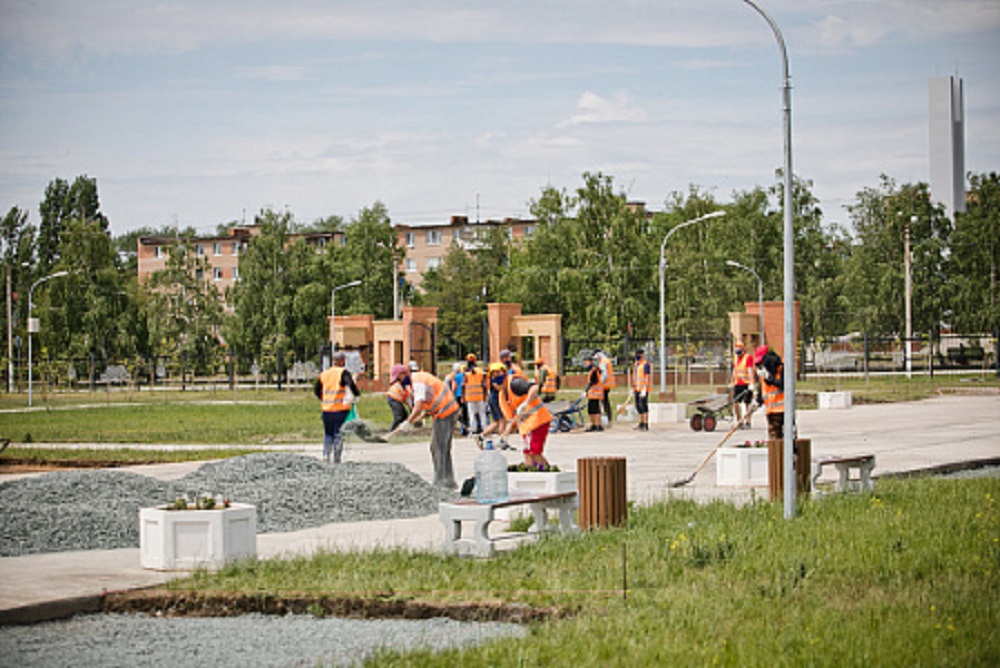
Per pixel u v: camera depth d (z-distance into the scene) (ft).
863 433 101.35
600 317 247.70
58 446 97.71
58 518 47.11
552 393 109.40
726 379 194.18
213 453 88.48
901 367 251.19
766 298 263.49
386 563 39.19
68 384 247.09
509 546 43.75
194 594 35.42
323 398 71.77
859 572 36.32
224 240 407.64
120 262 358.23
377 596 34.68
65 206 353.92
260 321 275.18
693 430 108.99
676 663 27.22
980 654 27.45
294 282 281.54
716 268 269.64
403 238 419.74
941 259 263.08
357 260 307.58
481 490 46.65
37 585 37.24
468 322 340.18
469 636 31.45
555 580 36.14
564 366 194.90
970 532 42.50
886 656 27.32
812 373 243.81
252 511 41.52
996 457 78.23
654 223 314.35
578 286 253.03
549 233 271.28
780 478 54.44
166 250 284.61
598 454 84.64
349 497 53.98
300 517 51.44
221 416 140.67
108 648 31.09
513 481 50.98
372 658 28.48
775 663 27.02
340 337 221.66
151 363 249.55
